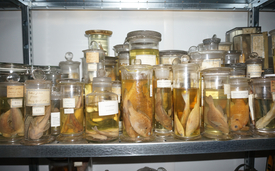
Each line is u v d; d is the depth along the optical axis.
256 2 1.03
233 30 1.03
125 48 0.88
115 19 1.10
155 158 1.10
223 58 0.82
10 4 0.96
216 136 0.59
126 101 0.59
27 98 0.58
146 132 0.59
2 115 0.60
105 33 0.90
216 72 0.60
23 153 0.56
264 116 0.64
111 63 0.82
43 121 0.58
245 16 1.15
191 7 1.04
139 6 1.03
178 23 1.13
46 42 1.07
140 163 1.09
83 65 0.79
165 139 0.60
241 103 0.65
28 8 1.00
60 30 1.08
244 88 0.66
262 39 0.92
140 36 0.68
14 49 1.08
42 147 0.56
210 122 0.61
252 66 0.78
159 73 0.66
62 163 0.74
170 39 1.12
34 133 0.57
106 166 1.08
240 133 0.64
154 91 0.69
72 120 0.62
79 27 1.08
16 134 0.61
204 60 0.74
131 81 0.59
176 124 0.61
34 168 1.03
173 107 0.67
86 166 0.79
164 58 0.83
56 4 1.00
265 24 1.16
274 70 0.81
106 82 0.61
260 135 0.63
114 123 0.60
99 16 1.09
